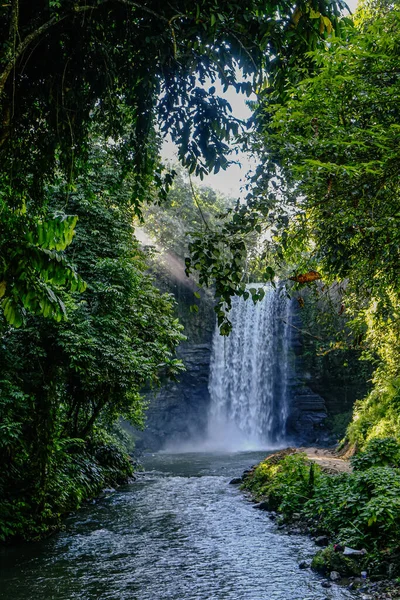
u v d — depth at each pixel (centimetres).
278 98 491
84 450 1612
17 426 925
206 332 3681
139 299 1386
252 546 896
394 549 724
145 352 1337
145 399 3409
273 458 1709
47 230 453
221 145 521
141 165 580
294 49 461
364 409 1908
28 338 1011
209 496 1423
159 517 1157
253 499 1317
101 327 1141
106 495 1455
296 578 723
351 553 748
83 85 540
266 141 452
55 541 958
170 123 532
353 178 410
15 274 450
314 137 409
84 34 484
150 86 502
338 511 882
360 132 386
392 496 794
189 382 3559
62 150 534
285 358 3275
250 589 686
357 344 740
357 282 527
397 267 479
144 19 485
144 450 3183
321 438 3116
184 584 716
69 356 1019
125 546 920
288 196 433
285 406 3250
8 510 960
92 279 1191
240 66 469
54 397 1070
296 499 1084
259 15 455
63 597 676
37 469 1057
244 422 3400
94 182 1191
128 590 698
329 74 404
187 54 460
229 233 432
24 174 550
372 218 405
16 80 502
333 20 445
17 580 744
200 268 423
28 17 466
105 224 1246
